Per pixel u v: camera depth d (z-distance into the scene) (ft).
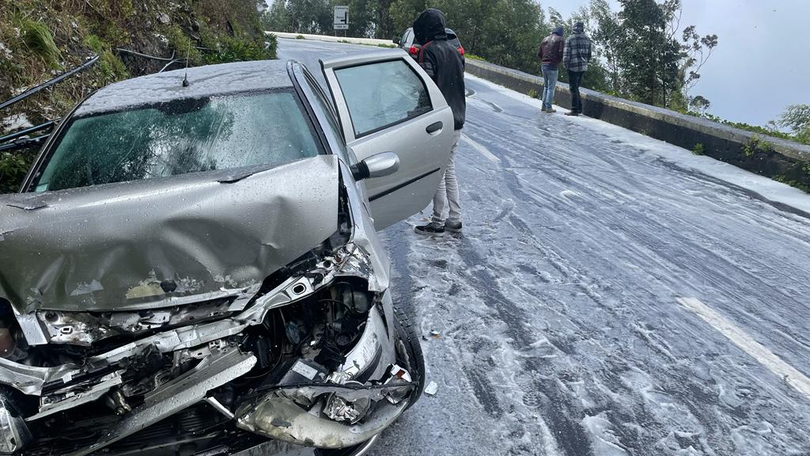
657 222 20.93
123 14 30.68
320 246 8.93
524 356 12.69
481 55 128.57
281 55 68.08
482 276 16.51
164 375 7.86
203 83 12.76
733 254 18.35
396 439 10.27
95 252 8.28
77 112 11.97
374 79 15.25
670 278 16.61
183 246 8.38
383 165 11.43
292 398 7.80
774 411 11.10
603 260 17.71
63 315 8.25
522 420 10.75
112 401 7.73
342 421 7.98
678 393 11.57
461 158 28.55
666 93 61.00
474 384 11.76
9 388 7.66
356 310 8.76
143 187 9.05
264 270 8.49
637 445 10.17
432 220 19.42
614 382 11.85
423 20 18.24
